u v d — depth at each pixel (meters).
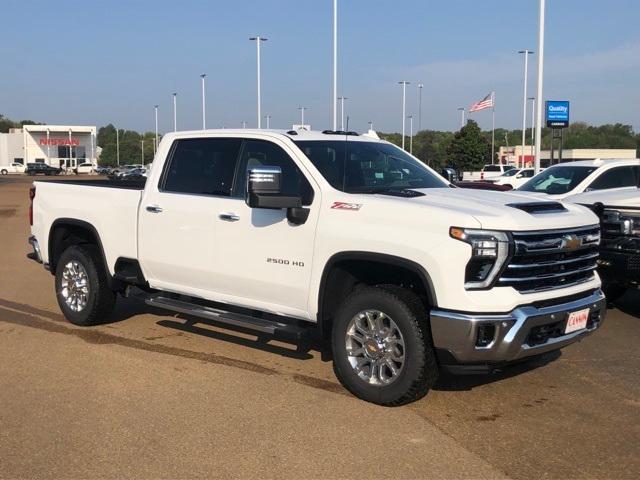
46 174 88.31
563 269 4.96
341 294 5.38
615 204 7.42
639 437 4.51
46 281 10.14
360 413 4.86
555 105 33.22
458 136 65.19
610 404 5.13
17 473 3.92
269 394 5.24
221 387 5.40
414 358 4.73
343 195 5.19
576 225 5.01
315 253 5.23
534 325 4.59
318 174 5.41
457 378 5.68
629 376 5.81
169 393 5.25
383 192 5.34
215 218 5.92
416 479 3.88
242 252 5.73
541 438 4.47
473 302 4.46
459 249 4.48
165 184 6.50
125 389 5.34
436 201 4.93
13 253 13.21
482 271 4.53
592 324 5.21
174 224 6.27
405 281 5.12
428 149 71.06
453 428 4.62
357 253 4.95
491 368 4.66
